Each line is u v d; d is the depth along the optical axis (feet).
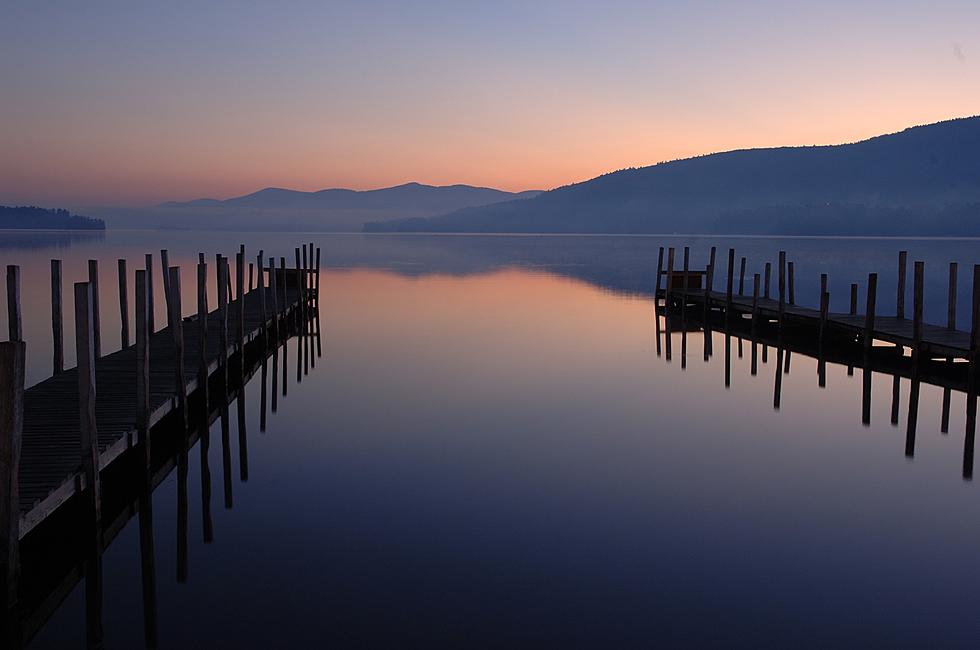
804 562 24.68
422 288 132.67
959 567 24.41
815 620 20.98
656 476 33.27
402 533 26.73
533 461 35.22
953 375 57.47
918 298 56.44
